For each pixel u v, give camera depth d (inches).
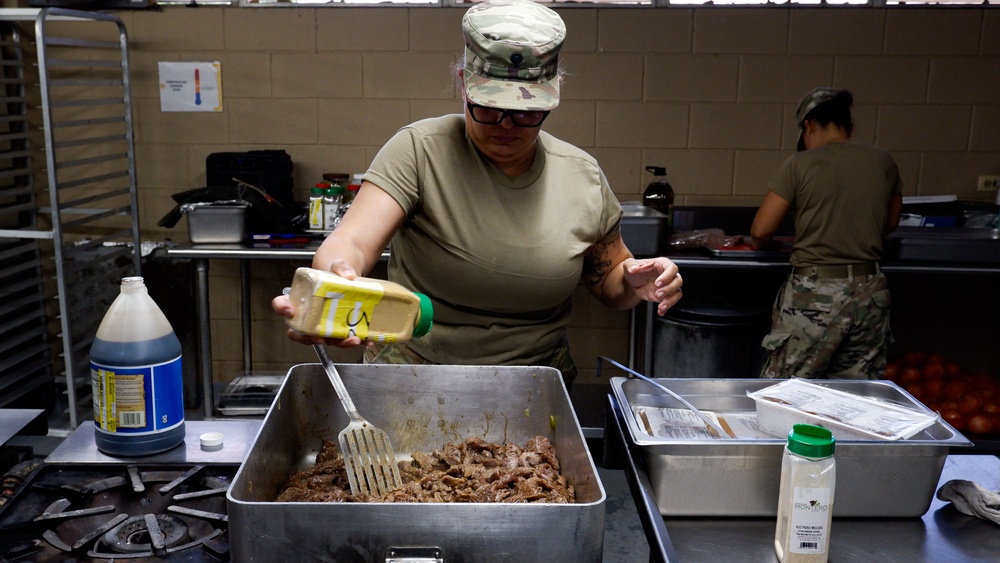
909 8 137.5
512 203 61.5
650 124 143.6
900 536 49.3
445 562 38.7
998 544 48.6
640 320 149.6
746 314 126.6
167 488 48.7
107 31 142.7
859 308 112.7
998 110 140.6
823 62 140.0
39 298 137.9
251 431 57.1
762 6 138.6
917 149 142.6
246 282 144.3
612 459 64.2
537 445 54.6
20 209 136.3
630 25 139.9
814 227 113.0
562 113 143.7
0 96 138.6
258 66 143.8
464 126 62.4
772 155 143.9
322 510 38.1
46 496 47.9
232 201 130.0
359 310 43.1
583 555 38.9
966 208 136.4
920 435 52.2
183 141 146.6
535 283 62.7
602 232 68.1
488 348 65.7
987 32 137.7
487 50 52.4
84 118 145.6
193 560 42.0
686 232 135.4
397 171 59.6
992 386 131.4
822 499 44.0
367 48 142.6
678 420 55.9
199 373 151.5
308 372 56.7
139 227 145.0
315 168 147.6
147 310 52.7
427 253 62.4
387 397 57.6
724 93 141.9
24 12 116.3
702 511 50.8
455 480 50.0
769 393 56.4
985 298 147.5
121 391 51.6
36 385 136.1
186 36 142.9
